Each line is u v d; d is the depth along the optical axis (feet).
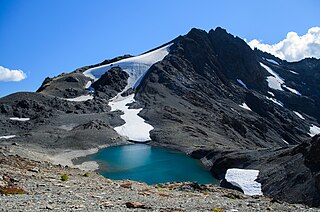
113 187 112.47
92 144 438.40
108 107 647.56
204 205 89.20
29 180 100.89
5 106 566.77
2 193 78.95
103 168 341.00
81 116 557.33
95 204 71.82
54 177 118.01
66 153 388.16
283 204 123.13
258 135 652.89
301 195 203.31
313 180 207.62
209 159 380.78
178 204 86.33
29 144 391.86
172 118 582.76
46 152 371.56
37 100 611.88
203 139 499.92
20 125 504.43
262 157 312.50
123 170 335.47
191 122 593.83
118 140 483.92
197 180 308.60
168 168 352.28
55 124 504.43
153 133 520.83
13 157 153.58
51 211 59.67
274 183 236.43
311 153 236.43
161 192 119.34
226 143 516.32
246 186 245.65
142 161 380.99
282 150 306.96
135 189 116.47
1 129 484.33
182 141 477.77
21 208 59.82
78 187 101.55
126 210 68.33
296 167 239.30
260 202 118.83
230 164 328.90
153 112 611.06
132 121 572.92
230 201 110.42
